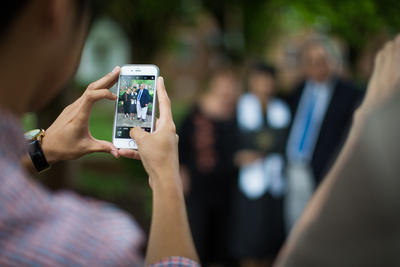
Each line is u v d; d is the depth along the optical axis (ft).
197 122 13.73
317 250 1.98
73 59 2.00
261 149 13.60
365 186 1.86
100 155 29.91
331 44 14.78
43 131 3.57
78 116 3.51
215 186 13.60
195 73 99.04
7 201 1.65
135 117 4.13
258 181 13.51
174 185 2.80
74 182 16.96
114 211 1.97
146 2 35.45
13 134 1.73
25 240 1.65
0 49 1.75
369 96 2.23
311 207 2.09
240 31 59.00
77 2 1.92
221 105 13.88
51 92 2.01
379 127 1.86
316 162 13.52
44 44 1.83
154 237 2.63
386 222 1.84
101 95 3.50
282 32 70.44
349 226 1.90
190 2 43.42
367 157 1.86
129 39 40.24
